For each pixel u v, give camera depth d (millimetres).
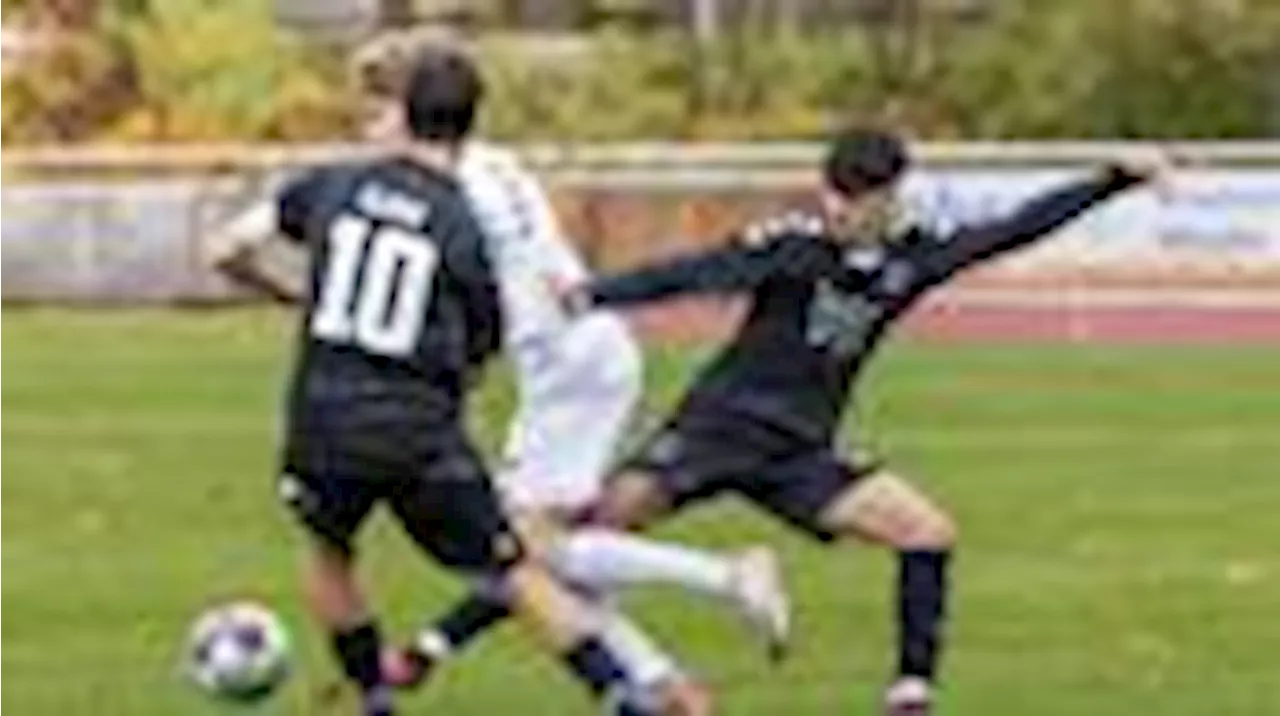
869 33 112375
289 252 30812
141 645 36125
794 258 28812
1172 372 71125
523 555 27234
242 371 69250
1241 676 34781
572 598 27391
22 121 104000
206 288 85375
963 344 77000
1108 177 29266
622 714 27328
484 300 26797
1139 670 35062
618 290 28828
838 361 29156
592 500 29484
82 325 80750
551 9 117500
